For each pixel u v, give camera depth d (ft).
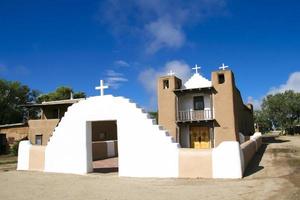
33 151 54.65
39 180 43.86
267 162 52.95
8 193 35.55
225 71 98.68
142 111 45.60
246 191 32.04
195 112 101.14
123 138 46.01
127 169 45.29
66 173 49.49
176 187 35.76
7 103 164.35
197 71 104.83
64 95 191.62
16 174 50.01
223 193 31.60
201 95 102.22
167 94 104.94
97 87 49.29
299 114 209.15
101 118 47.88
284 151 71.67
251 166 48.80
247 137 103.55
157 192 33.40
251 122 154.92
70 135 50.47
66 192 35.09
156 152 43.83
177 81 106.83
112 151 82.23
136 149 45.01
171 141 43.60
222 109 97.60
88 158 49.52
